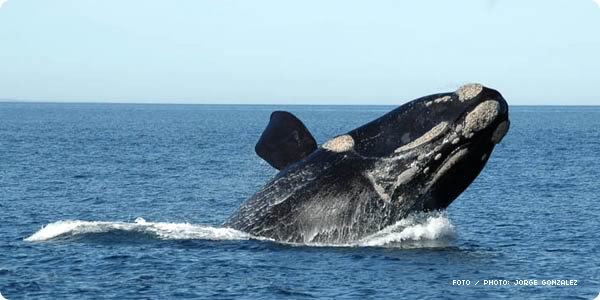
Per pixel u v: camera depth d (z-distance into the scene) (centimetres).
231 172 14462
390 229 5722
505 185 12275
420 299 4822
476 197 10506
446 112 5450
